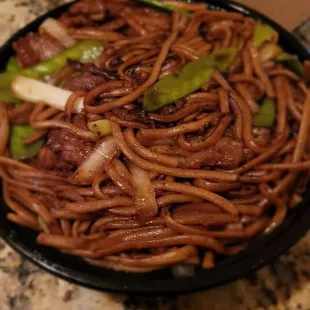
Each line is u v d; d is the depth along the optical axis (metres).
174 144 0.20
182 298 0.21
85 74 0.22
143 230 0.19
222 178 0.19
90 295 0.22
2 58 0.24
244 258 0.18
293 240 0.18
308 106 0.21
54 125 0.21
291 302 0.21
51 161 0.20
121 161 0.20
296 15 0.30
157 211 0.19
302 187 0.21
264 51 0.23
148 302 0.21
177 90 0.20
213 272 0.18
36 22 0.25
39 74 0.22
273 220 0.20
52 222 0.20
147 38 0.23
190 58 0.22
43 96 0.22
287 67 0.24
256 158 0.20
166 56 0.22
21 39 0.24
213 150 0.20
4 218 0.20
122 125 0.20
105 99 0.21
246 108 0.21
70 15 0.26
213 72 0.21
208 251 0.19
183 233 0.19
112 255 0.19
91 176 0.19
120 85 0.21
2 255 0.23
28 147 0.21
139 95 0.21
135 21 0.24
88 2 0.25
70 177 0.20
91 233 0.20
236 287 0.22
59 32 0.24
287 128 0.21
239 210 0.19
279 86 0.22
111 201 0.19
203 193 0.19
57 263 0.18
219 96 0.21
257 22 0.24
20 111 0.22
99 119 0.20
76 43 0.24
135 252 0.19
